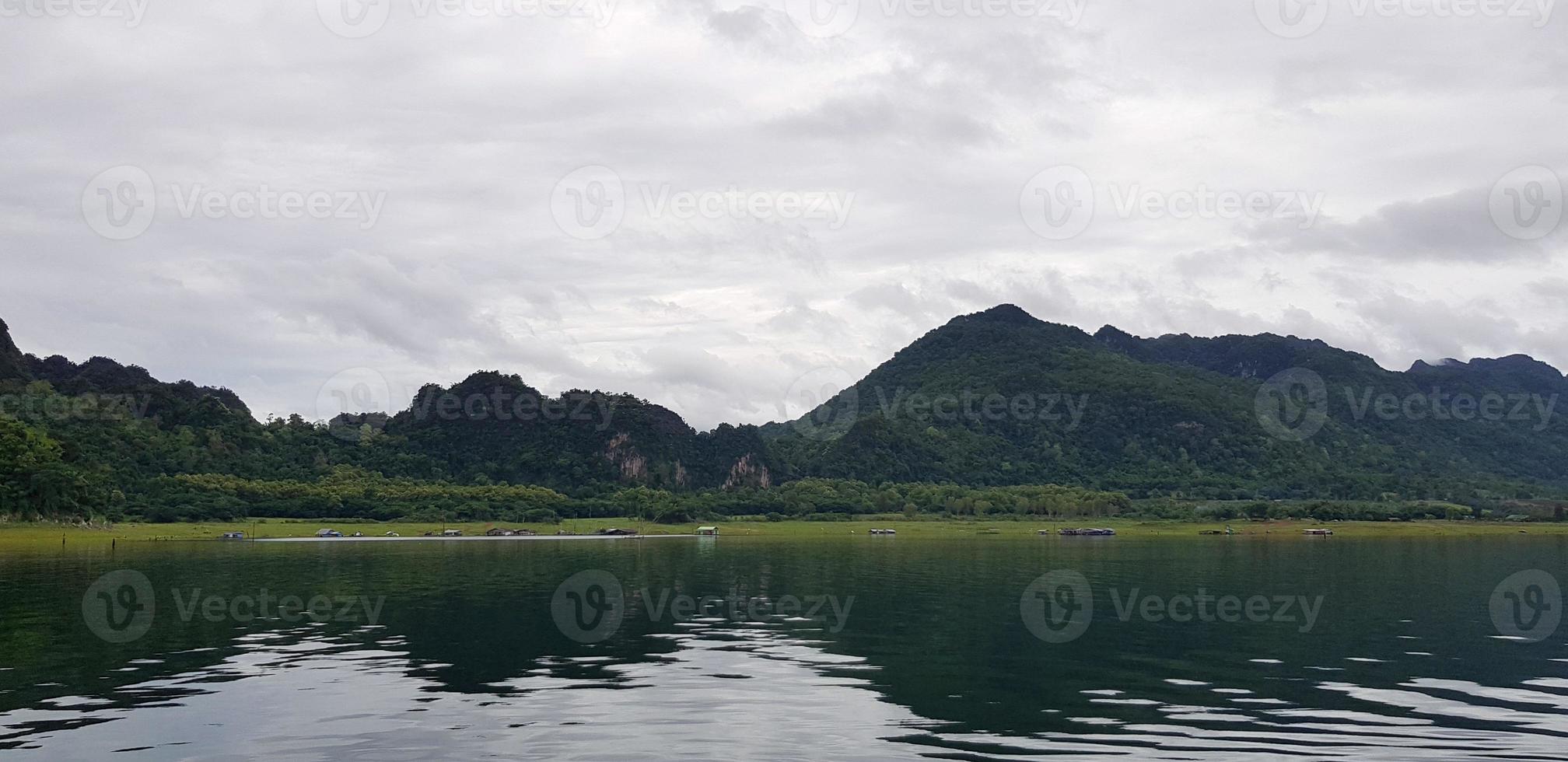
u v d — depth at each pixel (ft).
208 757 84.69
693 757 84.89
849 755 85.81
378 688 111.96
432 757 84.99
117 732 92.22
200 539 439.63
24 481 460.55
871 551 377.91
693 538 495.82
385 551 368.27
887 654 135.95
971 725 96.22
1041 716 99.91
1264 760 84.33
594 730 93.66
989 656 134.31
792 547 408.05
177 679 116.78
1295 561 319.47
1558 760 84.28
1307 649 140.36
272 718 97.60
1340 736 92.12
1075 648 140.87
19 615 172.65
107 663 126.41
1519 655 135.33
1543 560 328.49
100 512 488.85
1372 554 363.76
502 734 92.22
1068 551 378.12
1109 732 93.71
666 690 111.65
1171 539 490.08
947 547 413.39
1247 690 112.78
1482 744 89.35
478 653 135.85
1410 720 98.32
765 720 97.86
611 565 299.17
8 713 99.60
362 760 83.92
